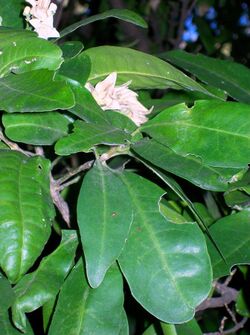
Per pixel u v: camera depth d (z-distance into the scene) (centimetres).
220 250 35
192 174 32
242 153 32
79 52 37
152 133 34
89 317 32
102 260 28
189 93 46
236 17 128
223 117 33
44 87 29
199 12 112
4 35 33
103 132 31
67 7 120
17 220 29
